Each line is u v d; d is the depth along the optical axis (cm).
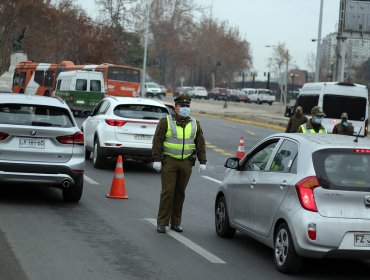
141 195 2684
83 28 15125
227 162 1831
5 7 13312
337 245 1447
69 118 2306
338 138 1619
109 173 3309
